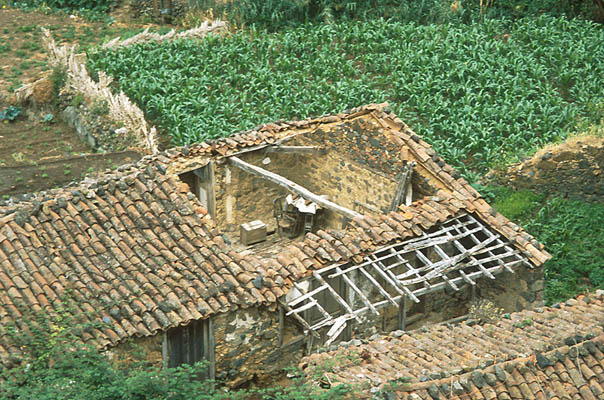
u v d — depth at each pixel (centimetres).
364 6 4425
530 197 2877
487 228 2247
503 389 1442
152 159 2494
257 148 2633
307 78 3669
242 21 4419
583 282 2555
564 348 1514
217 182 2611
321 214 2725
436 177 2359
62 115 3694
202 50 3906
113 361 1753
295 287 1956
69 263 1886
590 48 3750
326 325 1914
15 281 1812
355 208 2636
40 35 4438
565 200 2869
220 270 1942
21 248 1881
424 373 1469
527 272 2162
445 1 4322
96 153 3259
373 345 1652
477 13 4288
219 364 1923
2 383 1562
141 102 3425
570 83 3531
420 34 3997
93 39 4394
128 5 4953
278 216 2770
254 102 3488
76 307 1778
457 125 3136
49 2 4903
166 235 2011
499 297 2244
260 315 1939
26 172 2970
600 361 1516
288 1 4419
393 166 2459
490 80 3509
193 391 1603
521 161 2917
